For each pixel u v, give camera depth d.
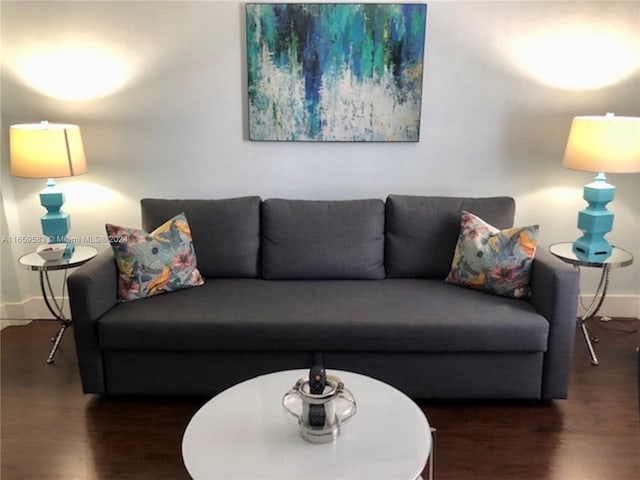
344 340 2.31
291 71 3.02
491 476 1.98
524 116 3.09
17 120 3.12
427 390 2.40
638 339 3.07
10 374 2.75
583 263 2.74
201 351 2.38
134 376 2.42
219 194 3.24
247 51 3.00
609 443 2.17
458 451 2.12
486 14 2.95
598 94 3.04
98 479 1.99
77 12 2.97
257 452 1.55
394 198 2.92
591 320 3.33
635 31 2.94
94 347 2.38
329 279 2.87
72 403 2.48
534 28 2.96
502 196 3.13
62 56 3.03
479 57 3.01
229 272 2.88
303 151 3.16
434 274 2.86
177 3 2.96
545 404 2.45
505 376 2.37
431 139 3.13
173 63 3.04
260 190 3.23
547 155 3.14
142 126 3.14
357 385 1.91
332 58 2.99
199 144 3.16
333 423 1.60
